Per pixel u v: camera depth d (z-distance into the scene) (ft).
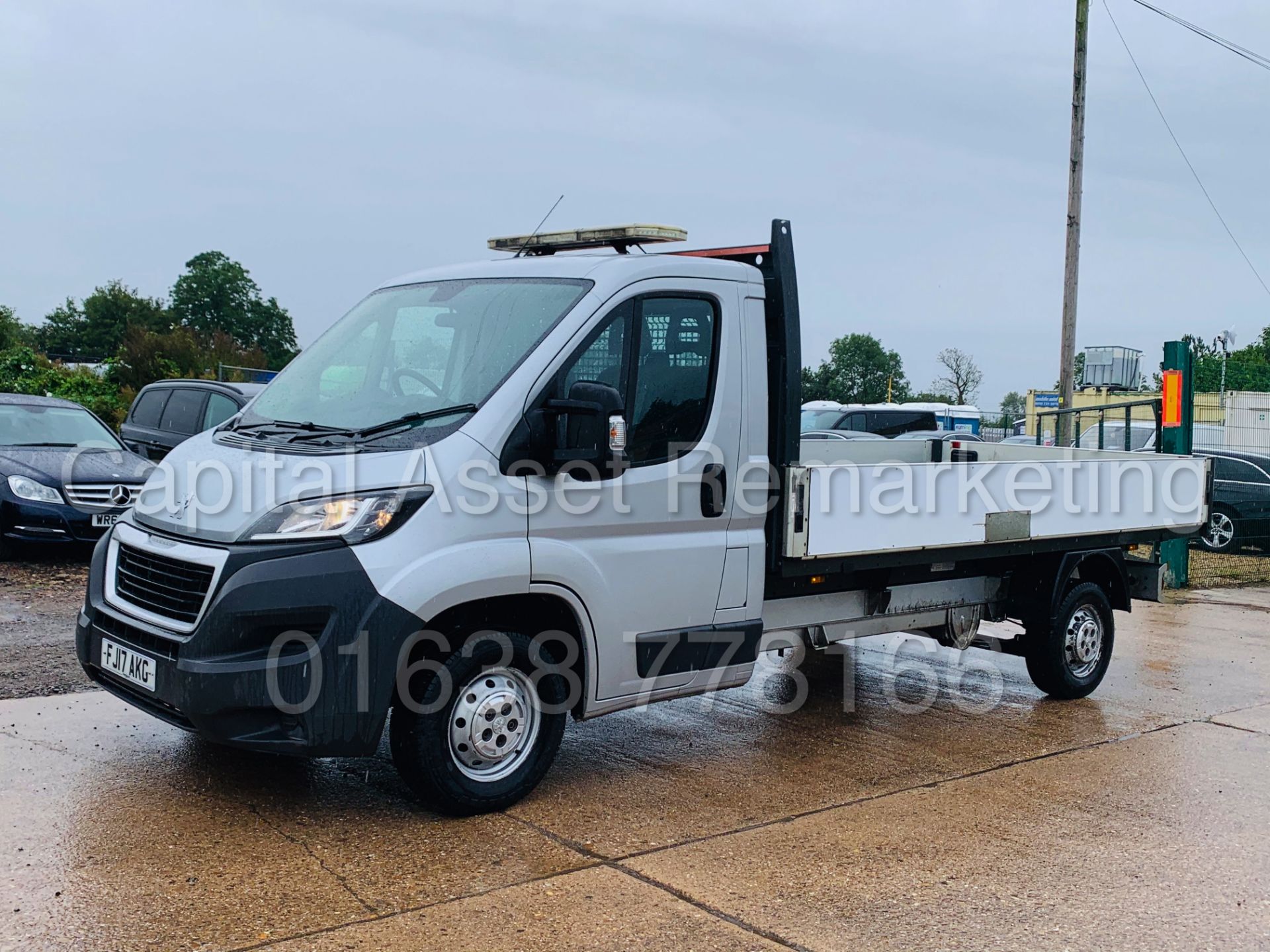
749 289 18.95
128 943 12.17
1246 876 15.65
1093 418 74.95
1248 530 54.54
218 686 14.56
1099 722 23.71
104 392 99.19
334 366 18.38
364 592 14.84
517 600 16.55
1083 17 71.67
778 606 20.83
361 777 17.87
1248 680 28.25
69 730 19.35
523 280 18.06
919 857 15.81
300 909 13.20
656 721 22.34
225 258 305.12
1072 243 73.26
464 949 12.46
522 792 16.88
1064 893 14.82
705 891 14.33
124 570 16.72
